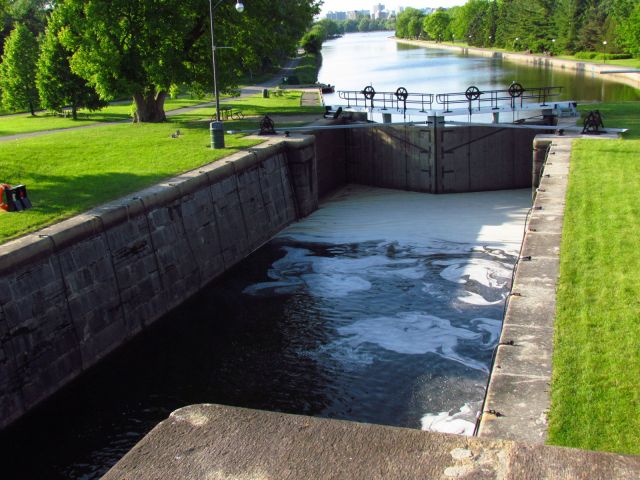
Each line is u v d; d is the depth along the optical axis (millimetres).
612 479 3385
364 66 113250
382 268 23594
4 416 15234
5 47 54312
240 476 3562
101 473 13984
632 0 90500
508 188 33375
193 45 38500
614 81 72875
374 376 16750
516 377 9742
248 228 26641
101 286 18688
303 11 41344
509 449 3645
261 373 17422
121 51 36344
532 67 95438
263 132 32406
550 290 13102
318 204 32938
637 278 13484
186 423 4000
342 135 36844
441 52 147875
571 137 28094
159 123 38625
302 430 3902
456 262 23531
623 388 9359
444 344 18016
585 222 17391
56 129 40531
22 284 16078
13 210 19500
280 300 21750
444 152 33031
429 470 3531
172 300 21703
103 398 16688
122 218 19750
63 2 36875
